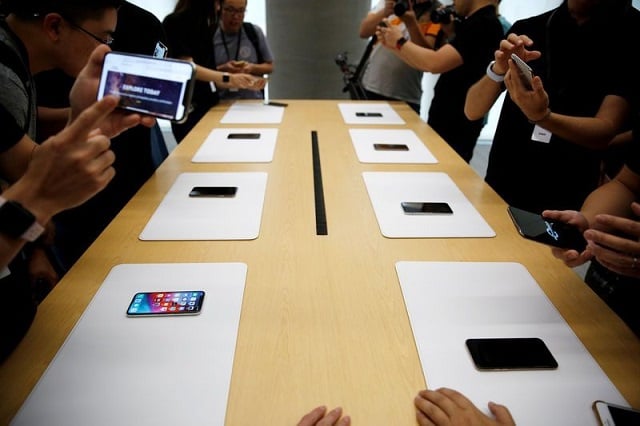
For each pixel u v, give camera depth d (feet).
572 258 2.38
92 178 1.76
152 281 2.66
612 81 3.69
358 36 11.64
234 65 7.64
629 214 2.96
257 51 8.36
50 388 1.92
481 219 3.53
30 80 2.41
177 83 2.46
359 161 4.77
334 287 2.66
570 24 3.86
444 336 2.28
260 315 2.40
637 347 2.23
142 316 2.35
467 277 2.77
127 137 4.78
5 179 2.19
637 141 3.01
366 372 2.06
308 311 2.44
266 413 1.84
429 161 4.81
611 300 3.41
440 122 6.89
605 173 4.15
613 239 2.04
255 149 5.06
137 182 5.04
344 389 1.97
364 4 11.30
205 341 2.20
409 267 2.86
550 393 1.95
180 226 3.31
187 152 4.94
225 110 7.00
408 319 2.40
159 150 5.95
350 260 2.94
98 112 1.67
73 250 4.75
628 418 1.78
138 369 2.03
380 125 6.28
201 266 2.83
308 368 2.07
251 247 3.06
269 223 3.39
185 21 6.72
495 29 5.65
